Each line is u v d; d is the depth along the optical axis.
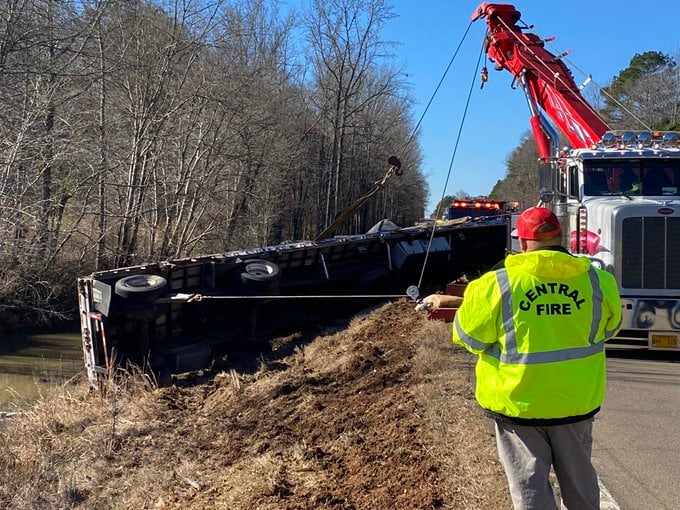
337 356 9.30
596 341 3.12
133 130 22.67
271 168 32.62
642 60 60.25
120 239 21.59
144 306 9.08
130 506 5.74
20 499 5.96
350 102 42.25
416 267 14.02
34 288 16.75
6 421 8.25
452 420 5.48
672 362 8.07
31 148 17.16
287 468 5.54
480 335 3.12
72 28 19.06
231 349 10.60
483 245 15.96
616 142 8.84
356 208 12.37
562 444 3.10
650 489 4.47
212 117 25.22
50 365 13.20
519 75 10.78
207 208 27.88
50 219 19.38
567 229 9.10
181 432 7.46
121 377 8.97
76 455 6.97
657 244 7.78
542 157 9.70
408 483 4.53
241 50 28.77
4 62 17.00
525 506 3.04
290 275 12.11
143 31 22.27
